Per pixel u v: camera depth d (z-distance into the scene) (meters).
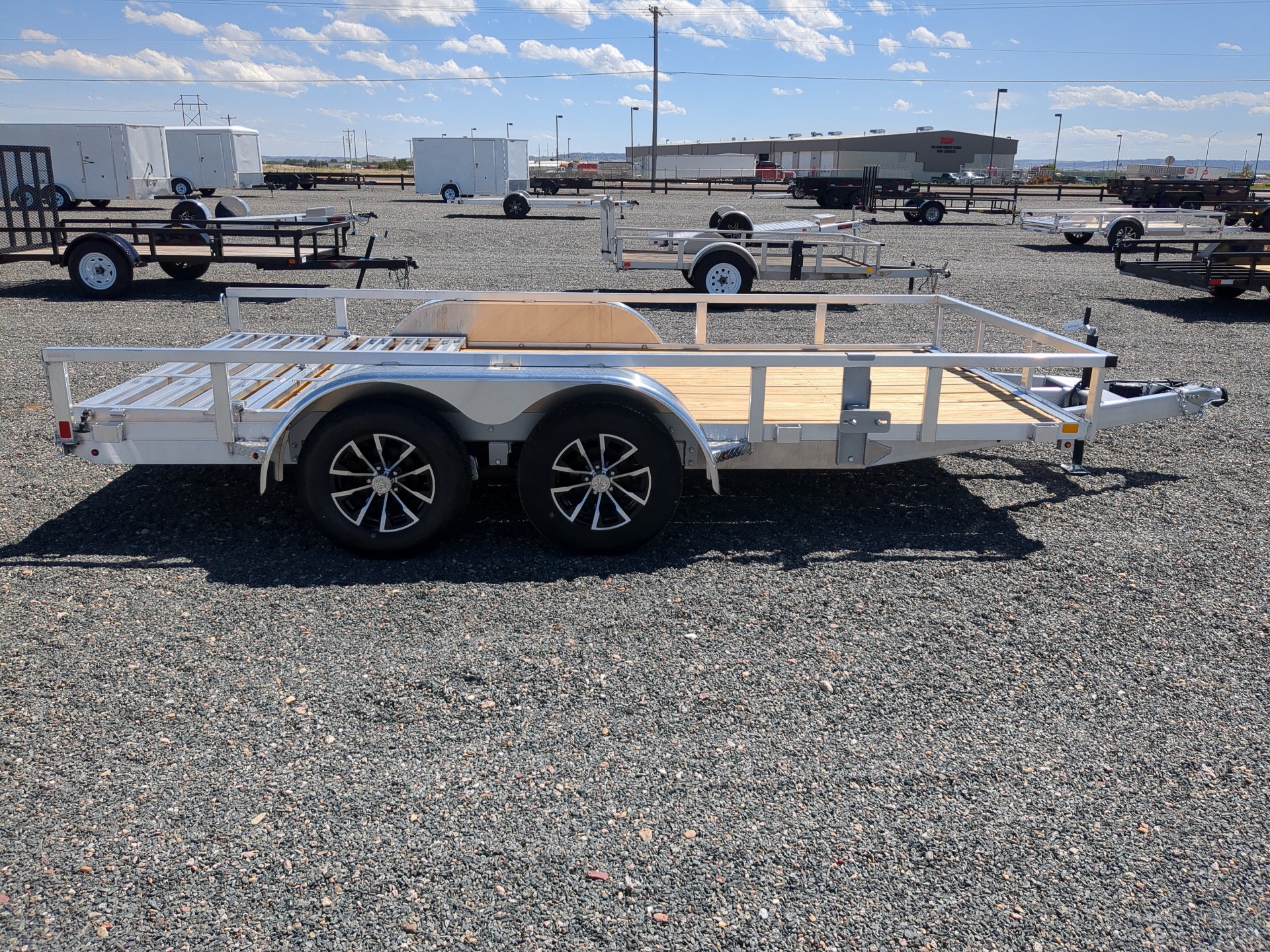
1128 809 2.73
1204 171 51.88
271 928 2.23
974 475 5.84
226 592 3.95
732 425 4.57
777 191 48.66
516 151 37.66
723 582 4.15
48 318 11.02
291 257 12.48
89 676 3.27
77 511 4.88
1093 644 3.68
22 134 29.50
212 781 2.74
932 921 2.30
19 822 2.56
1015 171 66.56
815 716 3.13
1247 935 2.29
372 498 4.27
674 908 2.32
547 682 3.29
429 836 2.54
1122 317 12.37
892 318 12.22
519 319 6.24
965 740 3.03
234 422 4.40
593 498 4.42
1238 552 4.64
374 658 3.43
